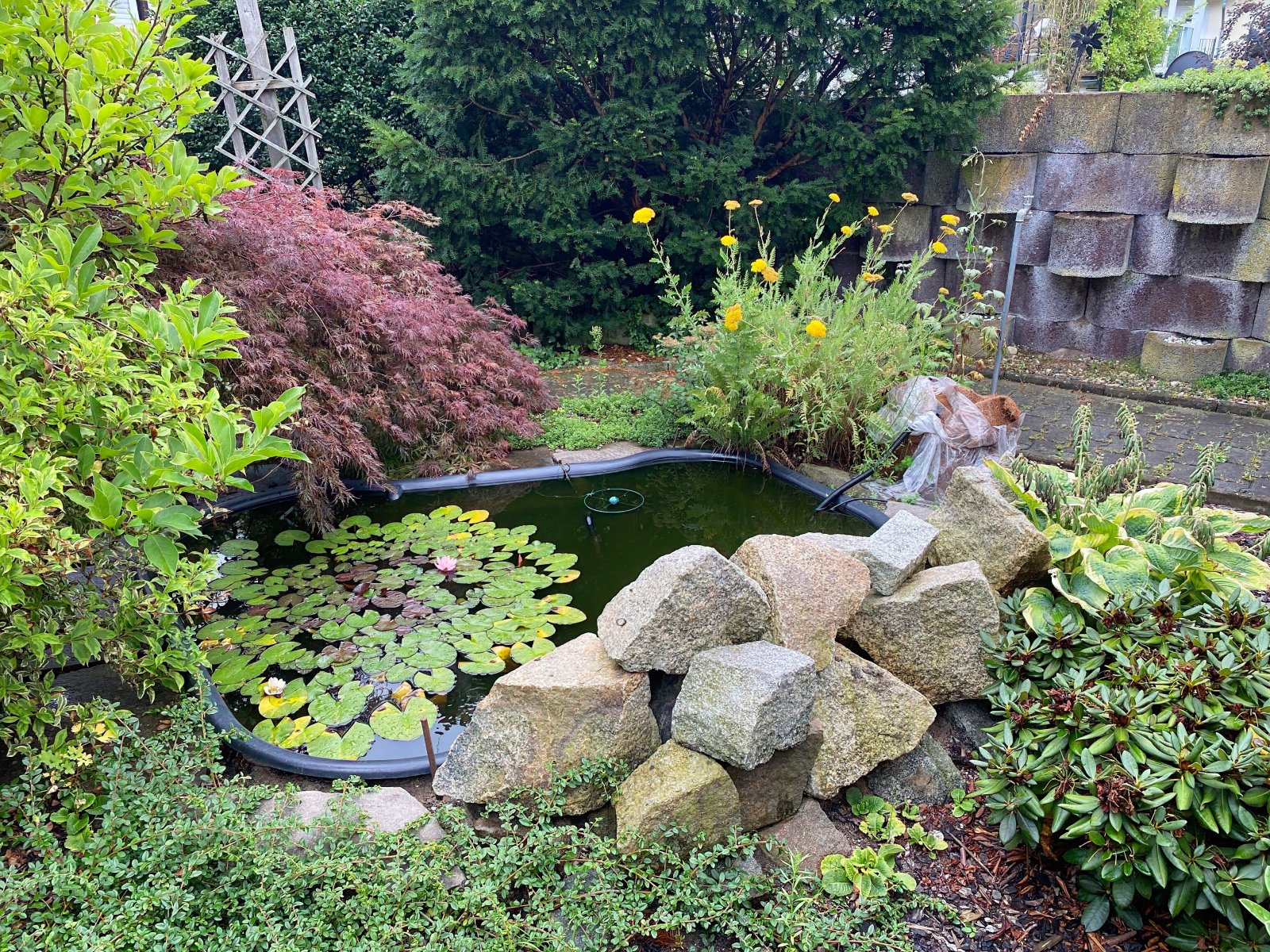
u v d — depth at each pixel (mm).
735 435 3992
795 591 2012
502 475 3803
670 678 1970
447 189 5453
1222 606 2008
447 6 5090
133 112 2029
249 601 2842
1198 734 1690
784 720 1728
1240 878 1501
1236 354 4938
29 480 1592
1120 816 1598
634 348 6227
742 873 1717
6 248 2186
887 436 3777
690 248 5656
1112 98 5016
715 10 5410
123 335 1916
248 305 3090
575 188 5590
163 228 2715
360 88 6430
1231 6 8531
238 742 2105
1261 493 3662
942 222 4691
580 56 5387
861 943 1589
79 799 1722
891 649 2164
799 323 4113
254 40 5465
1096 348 5496
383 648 2568
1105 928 1667
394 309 3568
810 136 5633
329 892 1568
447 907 1586
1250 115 4578
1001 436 3586
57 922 1495
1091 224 5160
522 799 1803
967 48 5227
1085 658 1981
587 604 2822
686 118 5988
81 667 2402
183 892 1528
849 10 5180
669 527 3406
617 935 1547
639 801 1698
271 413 1870
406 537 3324
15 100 1997
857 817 1962
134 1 6129
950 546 2379
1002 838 1761
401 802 1877
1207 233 4926
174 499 1847
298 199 3824
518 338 5816
